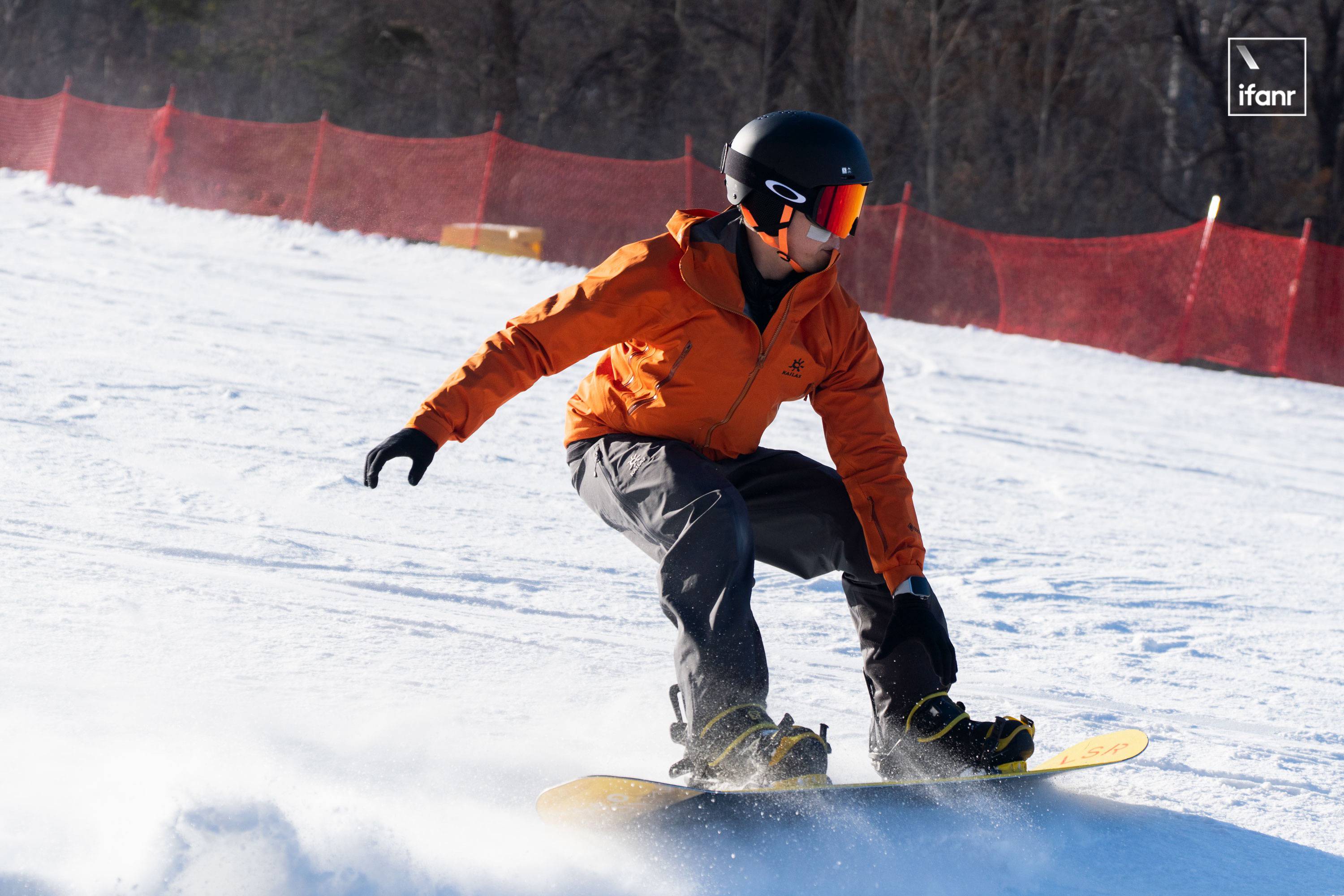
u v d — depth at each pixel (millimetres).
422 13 43375
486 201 28016
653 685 4395
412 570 5750
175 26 47656
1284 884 3162
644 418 3557
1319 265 23688
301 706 3660
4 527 5336
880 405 3721
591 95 44906
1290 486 12570
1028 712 4656
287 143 29188
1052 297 25281
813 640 5457
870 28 41594
